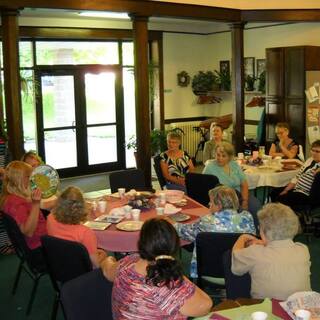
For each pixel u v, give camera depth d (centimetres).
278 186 572
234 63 761
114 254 449
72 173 916
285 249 246
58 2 553
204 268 334
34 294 382
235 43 754
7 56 529
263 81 912
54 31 836
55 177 411
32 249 382
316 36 838
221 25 1003
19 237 368
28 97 841
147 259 209
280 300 235
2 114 602
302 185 557
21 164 401
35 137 864
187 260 484
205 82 1017
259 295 245
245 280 273
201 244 326
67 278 322
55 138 889
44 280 446
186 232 353
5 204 396
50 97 872
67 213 328
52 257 321
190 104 1040
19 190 396
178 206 421
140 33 635
